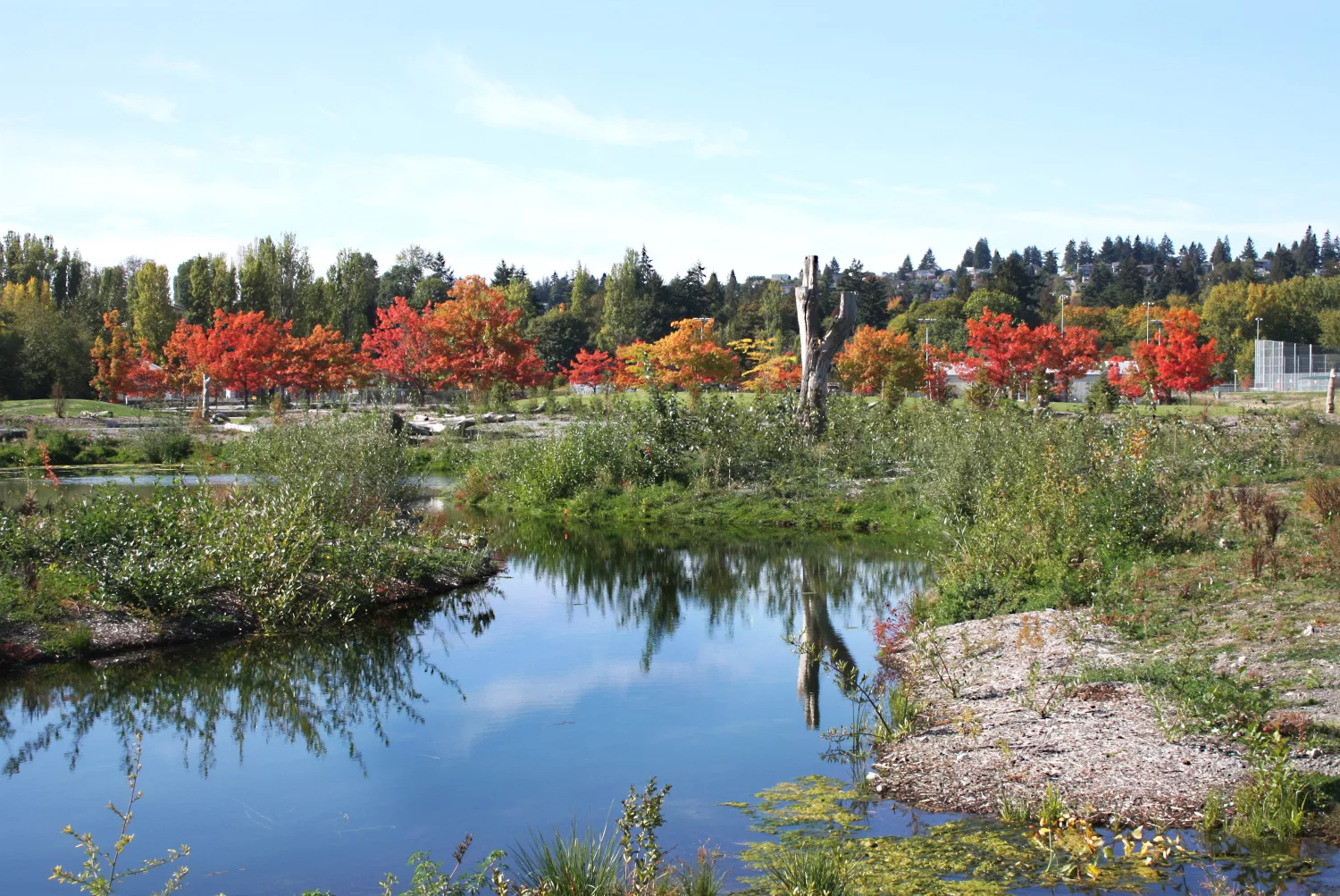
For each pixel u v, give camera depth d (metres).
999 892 5.74
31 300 74.50
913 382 46.97
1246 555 12.64
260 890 6.48
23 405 48.81
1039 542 13.52
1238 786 6.77
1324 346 86.00
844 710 9.86
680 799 7.69
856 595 15.58
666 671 11.52
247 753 9.12
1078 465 15.88
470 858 6.79
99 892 5.67
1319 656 8.88
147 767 8.79
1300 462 19.86
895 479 23.91
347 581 14.16
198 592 13.20
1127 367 47.00
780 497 23.83
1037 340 41.69
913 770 7.86
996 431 20.09
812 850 6.50
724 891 5.98
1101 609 11.17
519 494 25.72
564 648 12.66
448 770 8.54
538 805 7.72
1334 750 7.01
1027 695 9.05
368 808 7.79
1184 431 20.92
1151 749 7.55
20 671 11.29
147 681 11.23
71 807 7.95
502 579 17.11
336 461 18.61
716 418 26.28
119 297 87.69
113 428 38.06
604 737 9.27
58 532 13.56
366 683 11.23
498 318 50.91
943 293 180.12
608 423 27.45
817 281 28.45
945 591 13.49
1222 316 99.88
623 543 20.75
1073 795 7.00
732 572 17.67
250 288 71.31
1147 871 5.88
